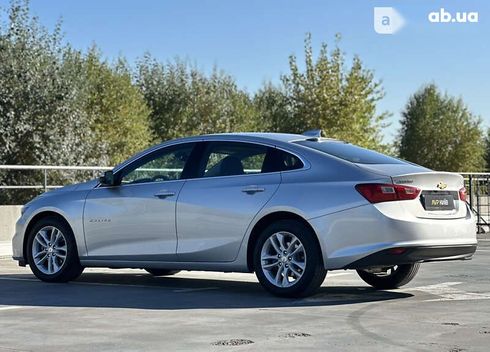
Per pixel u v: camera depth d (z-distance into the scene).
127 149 38.81
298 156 7.66
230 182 7.89
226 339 5.52
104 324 6.15
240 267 7.79
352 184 7.23
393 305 7.11
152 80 44.53
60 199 9.04
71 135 23.41
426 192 7.34
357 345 5.29
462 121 59.56
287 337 5.57
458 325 6.04
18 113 22.67
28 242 9.24
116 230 8.54
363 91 42.50
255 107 50.22
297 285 7.39
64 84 23.47
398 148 61.31
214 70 44.81
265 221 7.68
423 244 7.15
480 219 19.06
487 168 62.50
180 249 8.09
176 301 7.40
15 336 5.68
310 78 42.69
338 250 7.20
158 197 8.27
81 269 9.00
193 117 44.00
